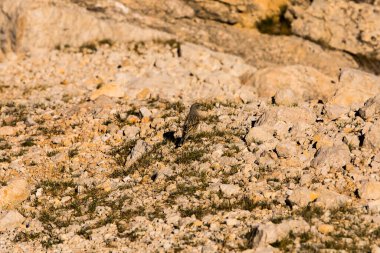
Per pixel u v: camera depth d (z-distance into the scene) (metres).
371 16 73.56
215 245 35.91
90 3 72.31
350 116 48.88
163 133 50.16
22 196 43.88
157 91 60.22
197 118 50.38
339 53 72.88
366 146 43.91
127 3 73.06
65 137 52.06
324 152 43.03
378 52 72.62
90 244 37.75
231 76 63.56
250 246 35.41
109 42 70.81
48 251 37.50
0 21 70.75
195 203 40.38
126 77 64.00
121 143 50.25
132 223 39.00
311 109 51.50
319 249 34.44
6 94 63.31
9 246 38.47
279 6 74.50
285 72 61.00
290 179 41.69
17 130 54.44
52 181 45.69
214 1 73.38
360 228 36.19
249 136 46.28
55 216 41.41
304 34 73.38
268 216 38.03
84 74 65.94
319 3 74.12
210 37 71.81
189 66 66.12
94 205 41.75
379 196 39.12
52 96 61.94
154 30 71.19
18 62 69.00
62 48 70.50
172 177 43.59
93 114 56.06
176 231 37.62
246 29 73.75
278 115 48.06
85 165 47.66
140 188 43.19
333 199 38.41
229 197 40.53
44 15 70.50
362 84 59.31
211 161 44.75
